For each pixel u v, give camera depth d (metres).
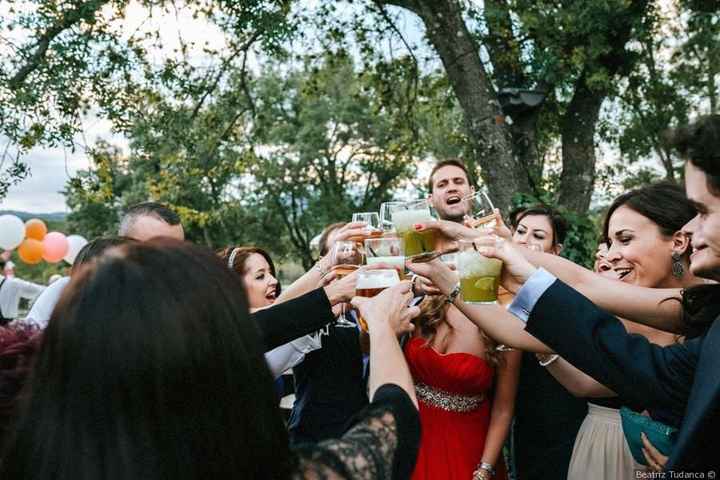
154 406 0.85
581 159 9.77
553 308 1.44
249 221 27.84
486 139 8.02
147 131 9.05
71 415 0.85
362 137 26.81
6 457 0.87
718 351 1.25
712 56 12.74
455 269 2.08
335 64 11.37
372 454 1.06
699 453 1.22
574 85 9.90
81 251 2.34
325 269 2.35
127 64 8.02
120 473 0.83
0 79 7.22
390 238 2.06
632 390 1.39
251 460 0.91
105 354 0.85
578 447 2.46
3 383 1.13
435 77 11.16
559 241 3.62
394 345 1.40
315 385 2.96
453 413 2.69
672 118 12.48
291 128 25.91
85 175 8.80
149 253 0.94
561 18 8.00
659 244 2.25
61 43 7.27
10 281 6.04
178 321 0.87
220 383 0.89
